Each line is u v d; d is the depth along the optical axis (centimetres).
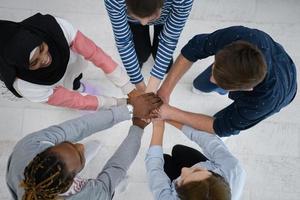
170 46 152
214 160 140
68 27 141
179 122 156
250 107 122
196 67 212
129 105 162
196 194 116
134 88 166
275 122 208
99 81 208
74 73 169
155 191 133
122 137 204
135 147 152
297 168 204
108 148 202
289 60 131
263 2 218
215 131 143
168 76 158
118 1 131
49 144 128
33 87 136
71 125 141
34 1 215
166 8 137
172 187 133
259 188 202
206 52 138
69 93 151
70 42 144
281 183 202
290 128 207
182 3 133
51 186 109
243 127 132
